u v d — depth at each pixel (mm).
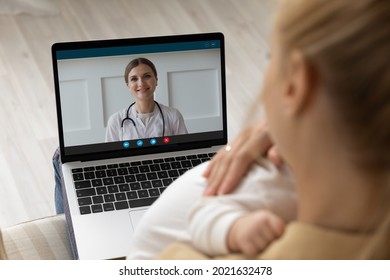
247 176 544
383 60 323
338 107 342
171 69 1479
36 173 2285
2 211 2174
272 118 388
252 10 2977
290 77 356
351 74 331
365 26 325
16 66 2646
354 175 359
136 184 1433
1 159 2314
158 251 601
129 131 1479
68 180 1427
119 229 1345
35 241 1431
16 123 2432
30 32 2797
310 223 399
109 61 1451
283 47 357
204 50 1488
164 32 2850
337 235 387
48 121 2451
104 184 1424
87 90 1449
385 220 345
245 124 412
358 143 343
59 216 1503
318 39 337
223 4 3002
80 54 1438
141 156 1482
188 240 557
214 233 513
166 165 1475
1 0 2863
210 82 1500
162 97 1481
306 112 359
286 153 390
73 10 2908
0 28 2809
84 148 1462
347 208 377
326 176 370
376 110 329
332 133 352
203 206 541
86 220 1355
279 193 527
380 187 350
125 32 2834
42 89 2564
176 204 594
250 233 469
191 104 1500
